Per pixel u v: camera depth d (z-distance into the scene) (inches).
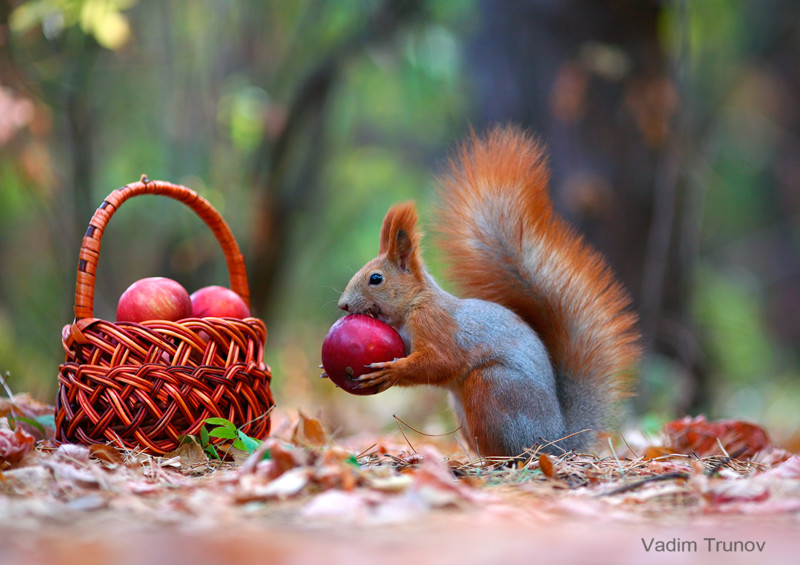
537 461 229.6
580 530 152.6
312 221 803.4
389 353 245.3
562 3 475.8
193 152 617.6
